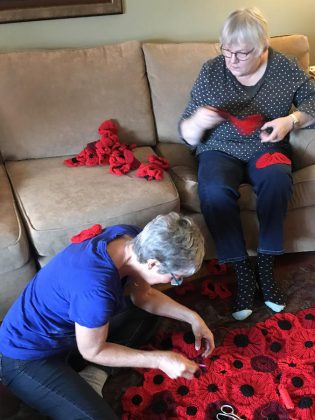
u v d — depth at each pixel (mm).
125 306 1502
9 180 1902
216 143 1938
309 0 2473
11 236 1551
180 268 1116
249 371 1514
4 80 1960
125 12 2252
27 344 1267
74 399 1235
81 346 1216
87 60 2053
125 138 2154
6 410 1428
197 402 1422
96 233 1300
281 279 1915
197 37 2424
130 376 1520
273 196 1711
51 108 2018
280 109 1898
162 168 1942
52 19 2158
